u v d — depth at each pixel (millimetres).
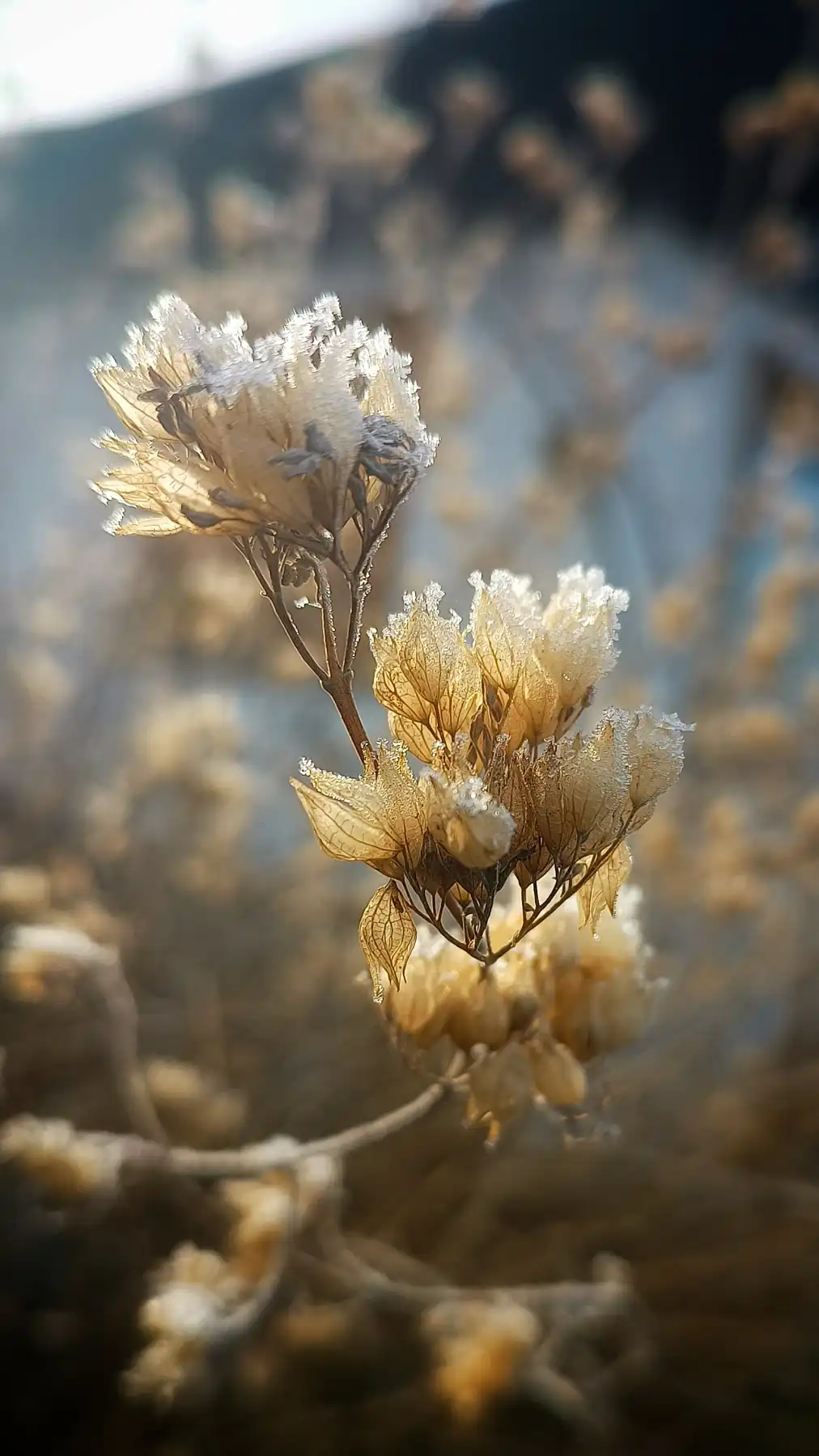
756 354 575
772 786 372
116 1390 282
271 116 537
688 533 565
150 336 113
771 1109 358
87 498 438
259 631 393
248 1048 351
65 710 407
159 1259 301
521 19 561
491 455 543
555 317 491
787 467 429
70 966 212
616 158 458
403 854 120
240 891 370
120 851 337
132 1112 217
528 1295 227
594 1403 266
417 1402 286
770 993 379
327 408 111
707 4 548
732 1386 313
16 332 545
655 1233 330
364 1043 351
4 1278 291
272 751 410
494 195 538
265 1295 199
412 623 120
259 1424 282
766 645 358
